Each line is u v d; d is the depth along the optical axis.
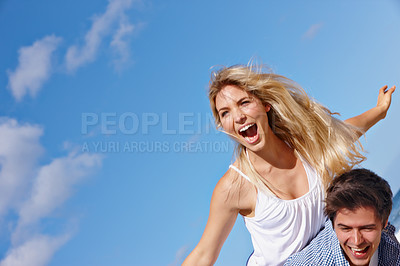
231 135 1.73
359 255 1.23
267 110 1.78
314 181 1.75
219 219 1.80
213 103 1.76
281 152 1.77
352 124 2.25
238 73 1.66
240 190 1.74
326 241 1.38
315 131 1.83
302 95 1.87
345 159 1.88
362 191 1.16
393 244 1.32
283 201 1.71
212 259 1.84
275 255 1.79
